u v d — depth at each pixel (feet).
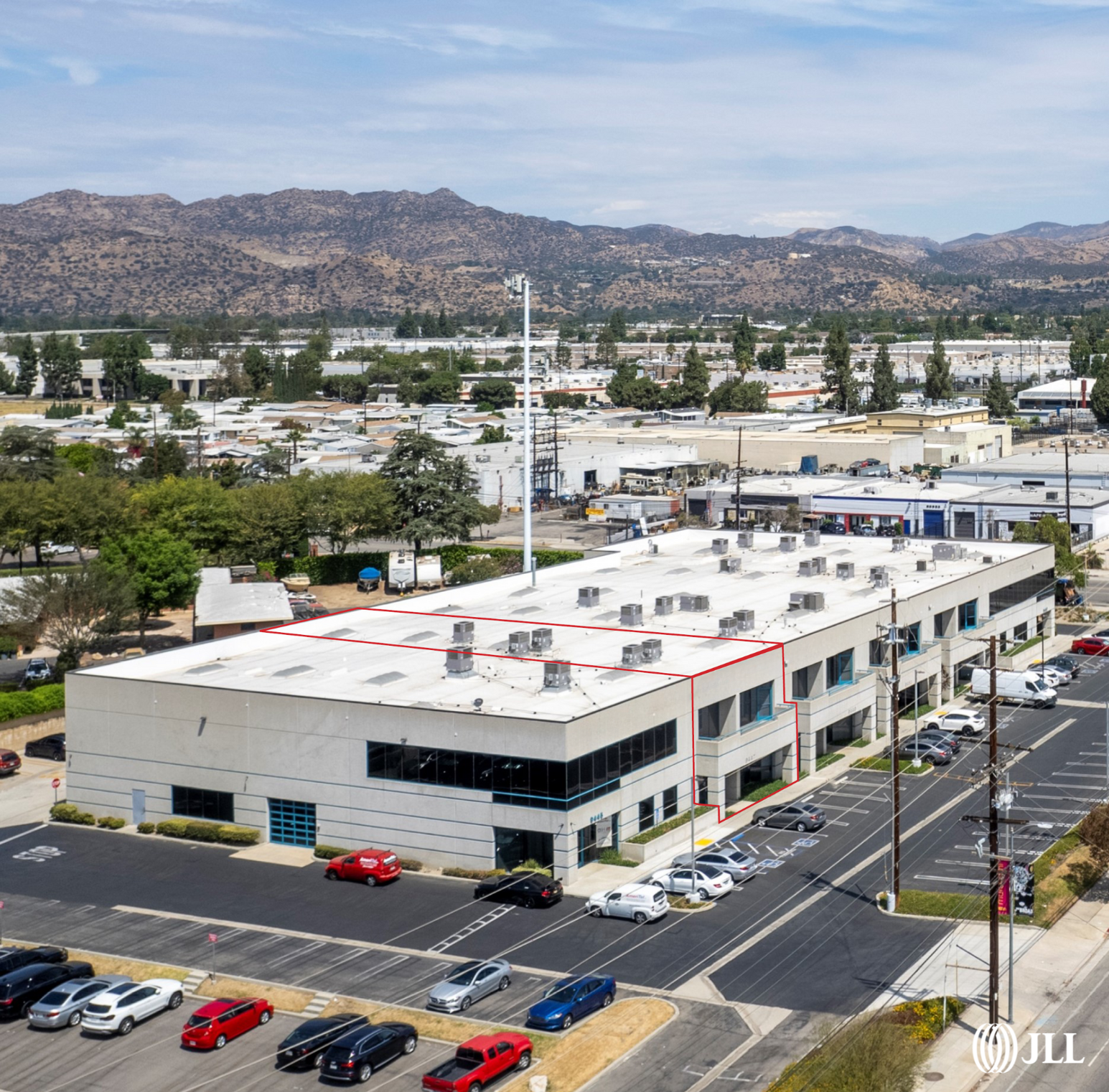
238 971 201.05
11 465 609.42
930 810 268.00
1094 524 550.77
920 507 572.10
